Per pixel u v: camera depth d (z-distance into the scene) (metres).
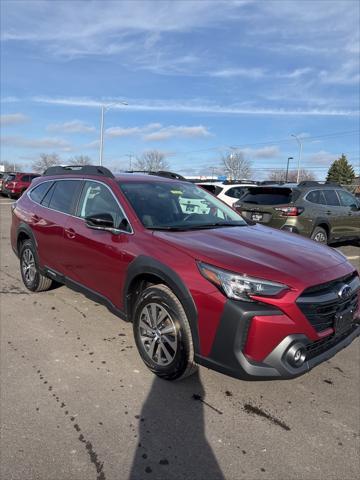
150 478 2.39
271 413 3.05
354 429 2.89
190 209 4.34
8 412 2.95
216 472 2.45
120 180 4.33
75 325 4.54
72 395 3.18
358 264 8.53
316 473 2.46
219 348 2.91
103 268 3.96
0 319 4.65
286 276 2.92
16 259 7.91
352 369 3.78
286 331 2.81
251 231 4.00
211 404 3.14
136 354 3.88
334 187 9.72
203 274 3.02
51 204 5.08
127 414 2.98
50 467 2.44
